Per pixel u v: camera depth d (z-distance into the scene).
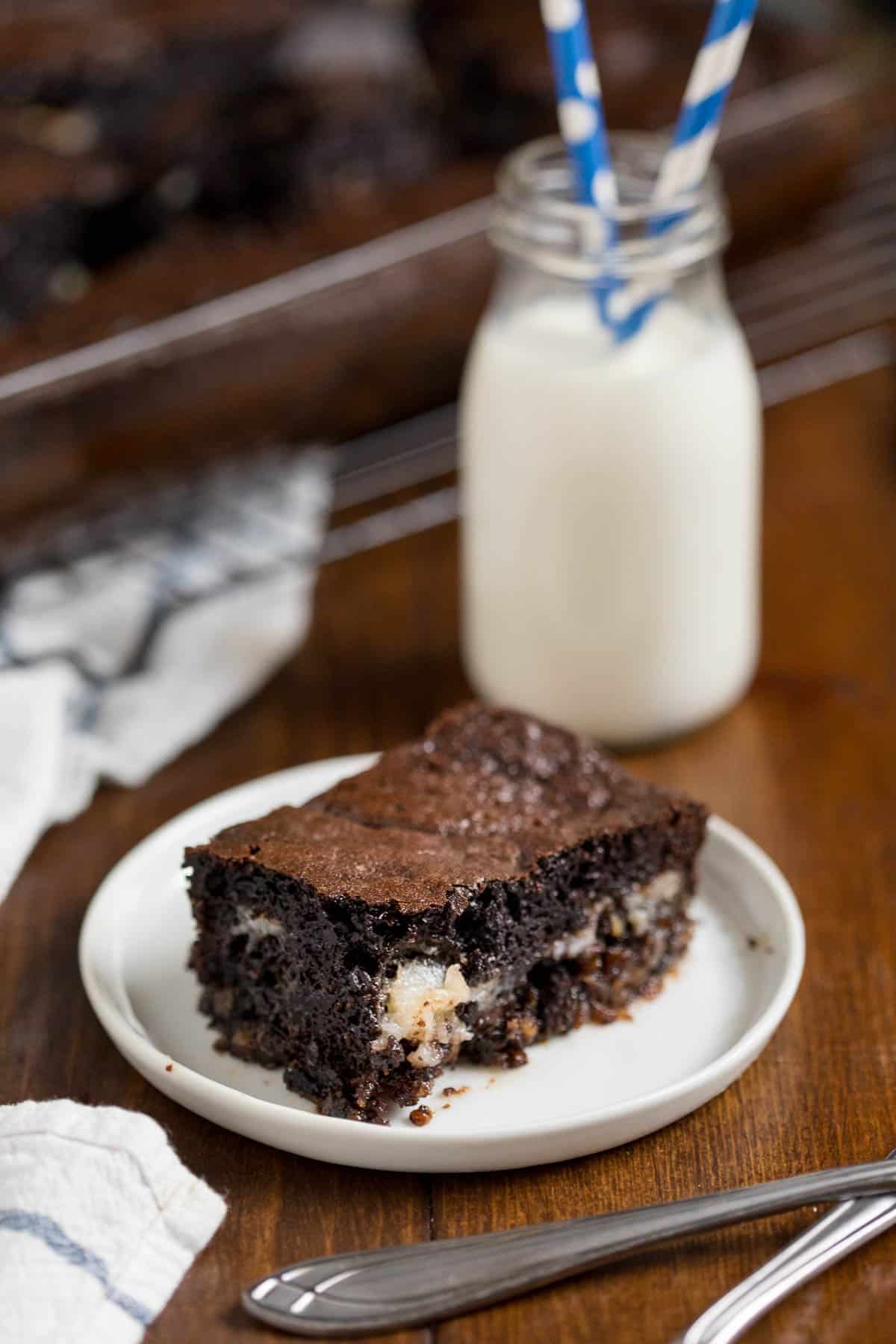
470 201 0.69
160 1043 0.51
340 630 0.65
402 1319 0.45
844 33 0.79
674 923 0.53
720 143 0.70
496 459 0.58
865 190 0.77
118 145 0.72
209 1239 0.47
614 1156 0.49
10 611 0.63
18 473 0.62
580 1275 0.47
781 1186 0.47
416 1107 0.50
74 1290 0.46
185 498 0.68
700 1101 0.49
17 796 0.56
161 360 0.63
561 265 0.57
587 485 0.58
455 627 0.65
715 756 0.60
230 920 0.51
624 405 0.57
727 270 0.74
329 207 0.72
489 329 0.59
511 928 0.50
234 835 0.51
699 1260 0.47
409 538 0.69
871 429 0.73
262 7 0.74
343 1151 0.48
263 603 0.64
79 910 0.55
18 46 0.71
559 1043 0.51
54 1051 0.51
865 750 0.60
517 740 0.54
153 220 0.72
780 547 0.68
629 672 0.59
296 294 0.65
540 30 0.75
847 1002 0.52
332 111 0.73
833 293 0.74
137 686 0.61
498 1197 0.48
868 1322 0.46
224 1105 0.48
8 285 0.70
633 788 0.53
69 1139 0.48
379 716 0.62
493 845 0.51
